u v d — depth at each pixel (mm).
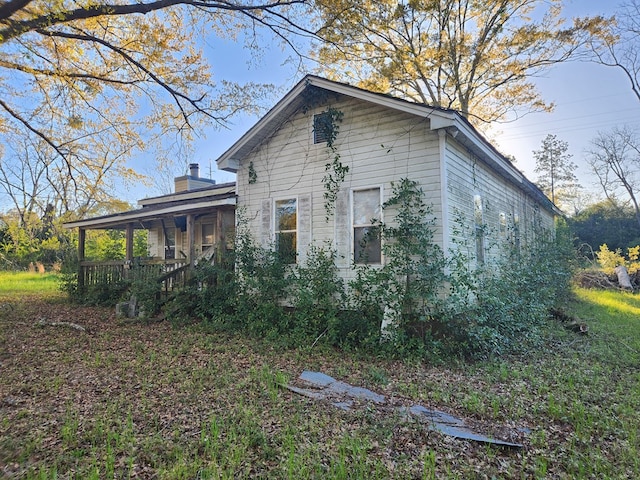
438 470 3223
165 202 16062
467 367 6309
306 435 3771
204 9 9273
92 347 7242
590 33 16047
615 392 5066
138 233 23328
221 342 7832
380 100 7816
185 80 10820
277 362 6465
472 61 18172
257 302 9203
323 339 7844
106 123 12016
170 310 9820
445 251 7379
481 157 9375
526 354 7070
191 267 10570
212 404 4543
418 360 6566
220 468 3146
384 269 7754
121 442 3535
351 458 3363
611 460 3408
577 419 4164
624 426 4004
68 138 12328
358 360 6789
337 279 8531
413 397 4914
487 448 3537
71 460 3275
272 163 9914
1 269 26531
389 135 8195
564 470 3266
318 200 9086
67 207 17375
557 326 9477
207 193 14281
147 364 6180
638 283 19734
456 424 4094
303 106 9445
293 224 9461
